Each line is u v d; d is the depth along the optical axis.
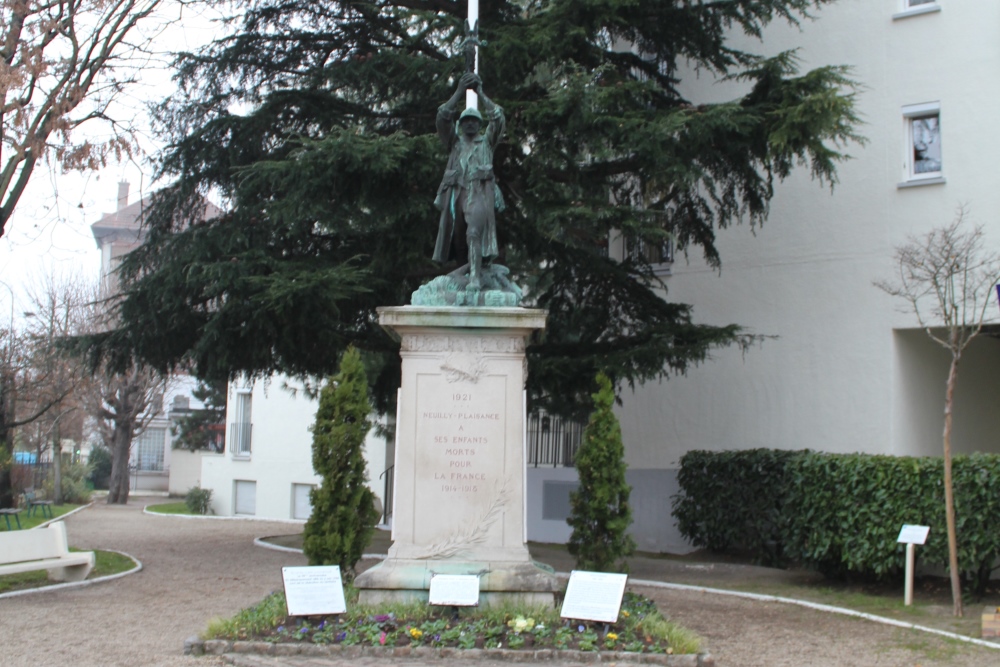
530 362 13.95
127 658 7.80
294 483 28.75
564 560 15.65
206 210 15.71
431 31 14.10
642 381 13.80
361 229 13.50
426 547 8.64
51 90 13.44
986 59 15.75
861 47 17.03
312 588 8.15
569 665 7.34
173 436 42.34
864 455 12.99
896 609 11.34
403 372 8.86
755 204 14.95
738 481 15.73
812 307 17.12
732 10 14.70
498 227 14.48
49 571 12.23
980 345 17.73
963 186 15.77
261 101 15.24
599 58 14.04
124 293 14.96
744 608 11.28
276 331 13.82
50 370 21.55
